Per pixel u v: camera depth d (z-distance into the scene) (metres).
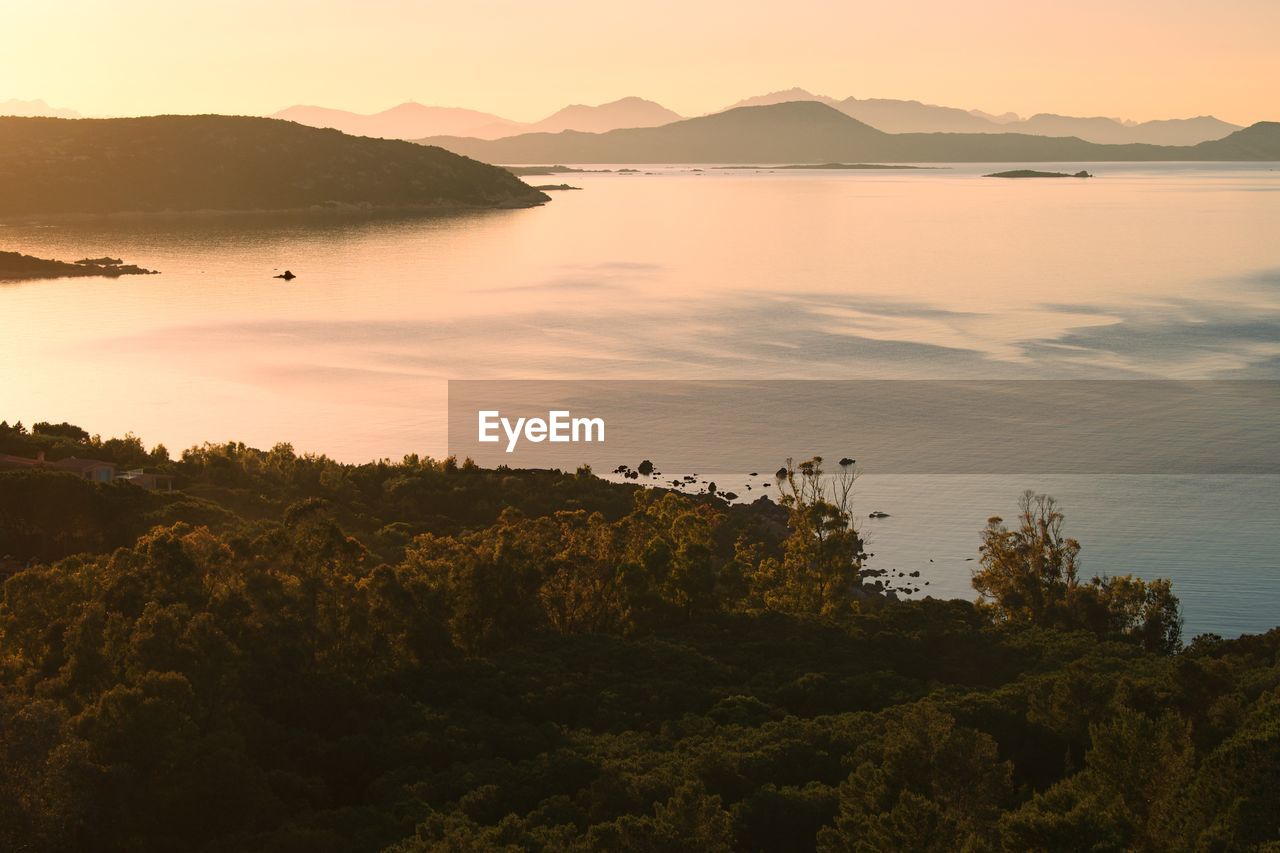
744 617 93.81
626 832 43.50
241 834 49.47
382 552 110.31
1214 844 44.44
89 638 63.22
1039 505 141.75
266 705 63.84
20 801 47.75
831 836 46.72
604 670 77.00
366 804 56.44
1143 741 50.56
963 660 85.38
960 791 49.69
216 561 76.88
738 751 60.44
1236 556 141.88
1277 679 70.31
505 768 58.06
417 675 72.69
